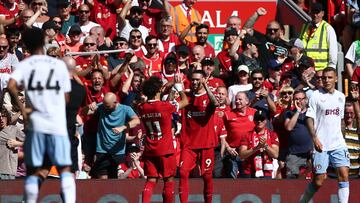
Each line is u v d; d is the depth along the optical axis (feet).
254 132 157.69
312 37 188.85
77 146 140.67
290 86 167.43
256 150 156.87
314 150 145.89
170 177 142.61
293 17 196.13
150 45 174.19
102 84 161.17
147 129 142.31
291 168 158.51
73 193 115.24
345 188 146.41
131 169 156.46
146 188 142.41
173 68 168.35
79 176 154.20
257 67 175.32
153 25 187.42
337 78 187.93
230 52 176.86
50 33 170.71
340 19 200.03
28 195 114.93
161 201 150.61
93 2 185.37
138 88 165.07
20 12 179.32
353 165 160.97
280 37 181.68
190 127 146.10
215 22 196.65
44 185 146.82
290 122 158.61
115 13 186.50
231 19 184.96
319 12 188.85
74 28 172.65
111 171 155.12
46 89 113.70
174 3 197.26
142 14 185.16
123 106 154.71
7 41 163.94
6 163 149.18
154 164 142.31
